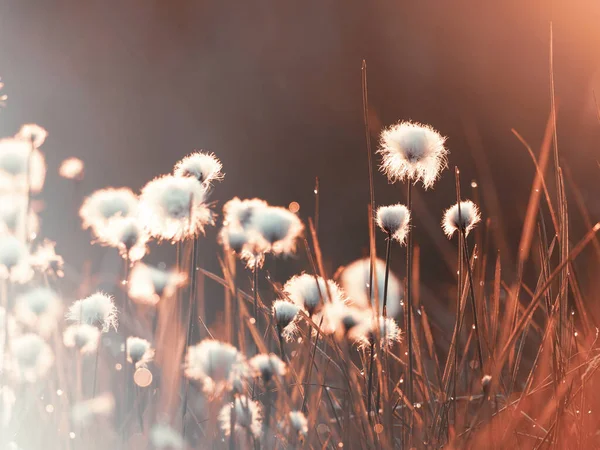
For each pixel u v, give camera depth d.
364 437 0.59
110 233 0.64
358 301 0.62
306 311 0.61
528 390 0.62
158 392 0.65
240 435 0.59
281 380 0.59
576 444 0.60
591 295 0.72
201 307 0.75
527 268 0.90
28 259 0.67
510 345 0.59
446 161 0.61
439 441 0.60
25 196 0.73
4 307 0.65
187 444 0.58
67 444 0.61
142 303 0.74
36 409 0.64
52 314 0.67
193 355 0.56
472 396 0.63
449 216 0.60
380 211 0.59
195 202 0.59
